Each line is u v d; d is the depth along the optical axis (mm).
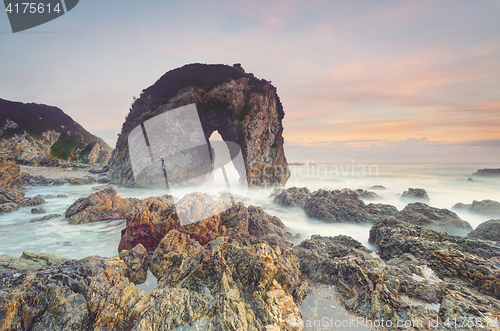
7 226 12844
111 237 11297
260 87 32312
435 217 12719
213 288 6188
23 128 52562
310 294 6945
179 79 31141
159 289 6188
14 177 23750
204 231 9523
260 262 6559
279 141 33656
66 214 14367
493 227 10258
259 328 5109
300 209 17234
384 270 7152
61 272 6289
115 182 29141
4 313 4973
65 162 50406
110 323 5301
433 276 6957
